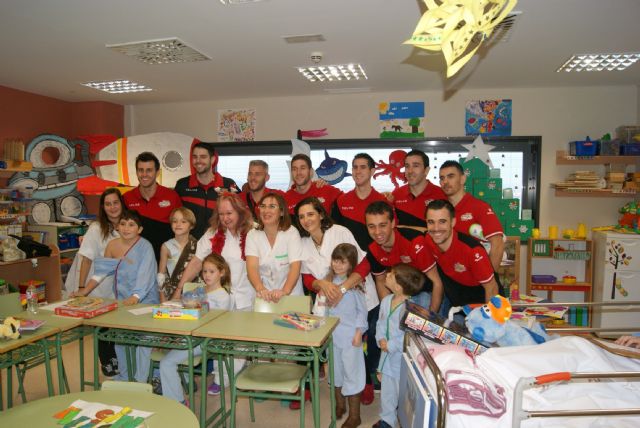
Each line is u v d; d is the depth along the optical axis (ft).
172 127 19.36
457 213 10.08
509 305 6.56
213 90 16.94
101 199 10.64
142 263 10.15
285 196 11.98
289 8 9.31
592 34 10.87
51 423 5.04
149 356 9.29
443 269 8.54
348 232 9.46
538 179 16.80
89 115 18.75
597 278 15.69
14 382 11.11
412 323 6.77
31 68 13.78
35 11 9.45
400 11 9.48
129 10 9.40
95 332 8.27
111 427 4.91
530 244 16.15
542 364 5.67
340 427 9.06
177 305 8.45
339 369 9.00
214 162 12.76
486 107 16.93
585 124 16.49
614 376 4.94
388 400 8.20
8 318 7.27
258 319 8.30
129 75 14.65
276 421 9.41
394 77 15.10
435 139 17.26
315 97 18.08
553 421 5.41
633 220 15.42
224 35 10.91
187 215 10.54
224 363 9.96
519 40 11.32
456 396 5.27
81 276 10.93
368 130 17.75
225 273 9.50
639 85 16.01
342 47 11.87
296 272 9.17
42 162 16.65
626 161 15.84
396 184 16.93
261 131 18.58
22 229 15.61
